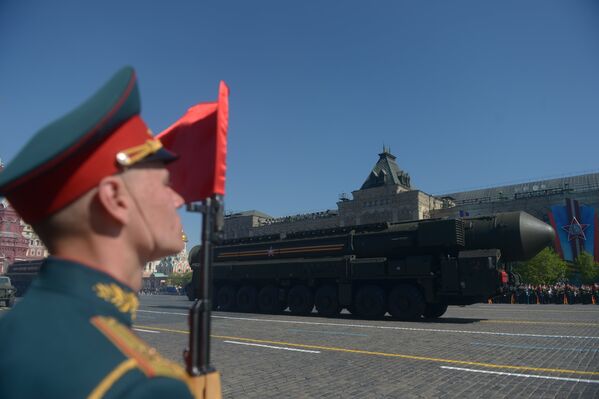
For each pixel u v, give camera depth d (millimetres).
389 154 77938
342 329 13203
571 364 7867
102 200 836
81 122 810
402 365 7777
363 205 73812
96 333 766
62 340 729
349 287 17984
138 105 928
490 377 6852
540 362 8039
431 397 5750
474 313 20828
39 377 681
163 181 992
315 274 18875
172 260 162125
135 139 909
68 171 816
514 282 16922
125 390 690
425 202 71438
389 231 17656
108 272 857
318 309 18844
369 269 17469
